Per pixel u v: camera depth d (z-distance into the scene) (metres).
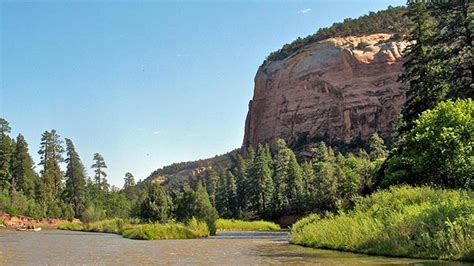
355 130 145.12
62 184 131.75
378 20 181.38
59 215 105.62
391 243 17.86
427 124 28.47
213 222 50.22
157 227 41.75
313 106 160.25
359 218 22.95
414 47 40.44
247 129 199.38
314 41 188.00
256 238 40.53
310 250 21.95
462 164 26.44
